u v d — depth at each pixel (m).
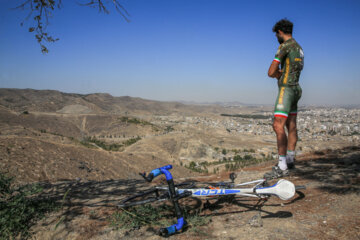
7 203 3.40
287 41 3.82
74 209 3.57
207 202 3.48
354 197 3.11
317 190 3.63
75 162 25.22
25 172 15.41
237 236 2.57
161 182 5.39
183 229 2.81
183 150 143.12
